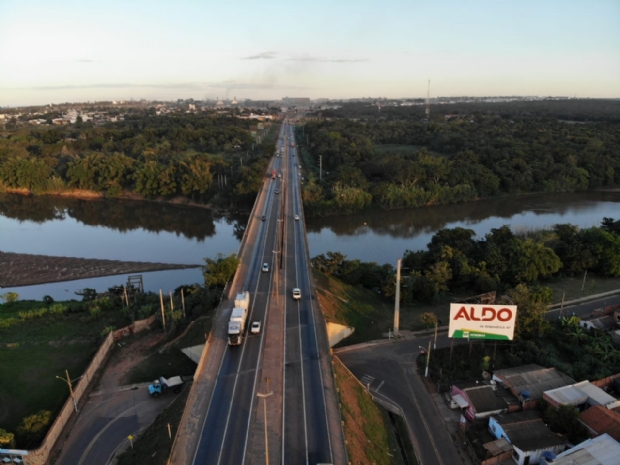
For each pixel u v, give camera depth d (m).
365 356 70.38
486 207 179.62
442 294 91.31
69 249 131.00
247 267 93.12
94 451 50.34
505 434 51.44
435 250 104.19
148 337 74.44
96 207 182.50
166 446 45.12
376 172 192.12
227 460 42.94
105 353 69.31
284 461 42.62
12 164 196.88
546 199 190.88
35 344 72.56
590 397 56.91
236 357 60.12
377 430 52.69
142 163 197.00
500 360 68.62
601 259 103.69
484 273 95.12
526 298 74.88
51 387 61.25
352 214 167.50
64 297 98.62
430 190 179.12
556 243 108.44
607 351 68.25
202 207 180.75
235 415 49.06
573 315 80.00
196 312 78.81
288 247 106.00
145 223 162.75
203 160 196.12
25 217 168.38
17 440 50.16
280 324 69.00
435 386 63.66
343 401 52.50
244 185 169.88
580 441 50.88
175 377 61.50
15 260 118.12
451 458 51.31
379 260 120.25
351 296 89.38
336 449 44.31
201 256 125.12
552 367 65.12
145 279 108.31
